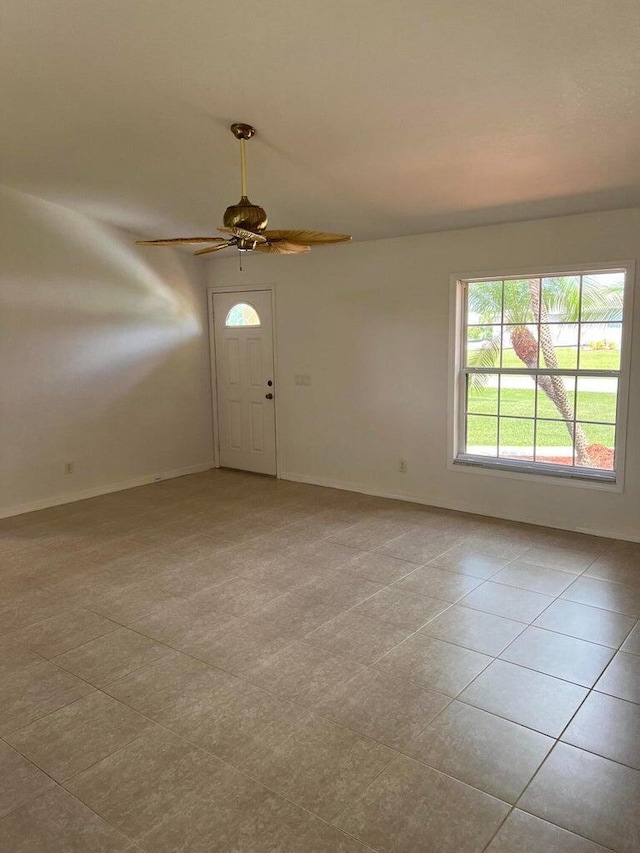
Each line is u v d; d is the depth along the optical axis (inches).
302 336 232.4
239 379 256.5
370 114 125.8
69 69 120.9
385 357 210.7
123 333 229.9
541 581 143.6
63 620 128.1
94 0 99.9
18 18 106.1
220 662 111.2
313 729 92.1
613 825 73.5
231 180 170.9
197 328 258.4
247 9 97.8
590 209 163.2
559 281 179.9
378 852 70.1
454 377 195.5
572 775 81.9
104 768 84.4
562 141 128.4
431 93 115.6
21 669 109.7
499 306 190.2
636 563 153.6
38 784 81.5
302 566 155.2
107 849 71.1
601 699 98.5
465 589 140.0
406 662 110.0
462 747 87.7
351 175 157.4
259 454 256.4
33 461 206.4
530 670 107.0
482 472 193.2
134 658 113.0
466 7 91.6
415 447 208.1
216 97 125.5
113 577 149.9
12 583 147.2
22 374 201.3
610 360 171.9
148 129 143.3
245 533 181.0
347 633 120.8
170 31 105.7
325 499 216.2
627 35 93.6
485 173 147.9
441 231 192.5
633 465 166.1
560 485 179.0
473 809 76.2
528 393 187.2
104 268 221.6
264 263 239.3
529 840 71.6
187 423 257.6
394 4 92.7
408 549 165.6
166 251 243.6
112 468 230.4
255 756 86.4
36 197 198.7
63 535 181.3
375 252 208.1
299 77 115.0
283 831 73.2
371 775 82.4
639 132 121.6
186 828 73.9
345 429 225.6
